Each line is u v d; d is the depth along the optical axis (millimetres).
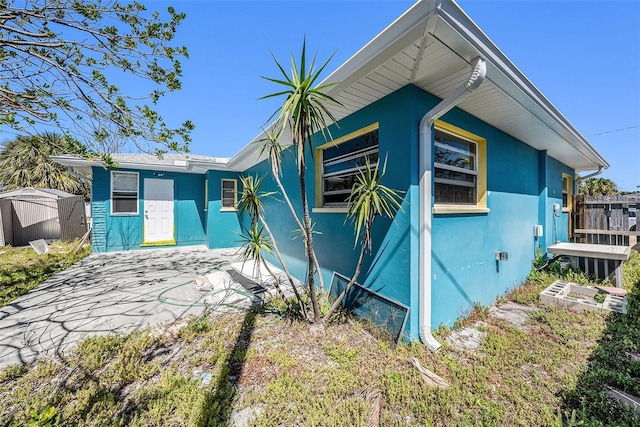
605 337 2695
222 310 3418
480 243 3488
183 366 2232
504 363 2266
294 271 4883
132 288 4316
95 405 1734
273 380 2037
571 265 4660
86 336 2721
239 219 8516
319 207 4148
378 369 2170
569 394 1872
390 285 2773
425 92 2709
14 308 3475
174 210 8422
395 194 2502
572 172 7473
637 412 1734
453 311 3016
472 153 3541
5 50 2723
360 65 2256
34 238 9094
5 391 1914
